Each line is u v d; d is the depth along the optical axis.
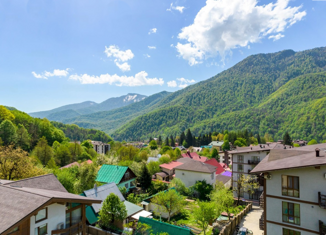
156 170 63.25
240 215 31.56
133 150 90.25
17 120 109.19
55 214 16.22
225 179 57.34
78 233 17.94
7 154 32.12
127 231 23.52
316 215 17.61
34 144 101.19
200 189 47.28
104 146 172.62
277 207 19.77
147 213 30.22
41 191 16.42
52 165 63.34
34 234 14.52
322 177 17.52
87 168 39.00
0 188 15.36
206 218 27.02
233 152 52.19
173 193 33.56
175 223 31.75
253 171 20.53
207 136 181.88
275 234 19.73
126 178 45.12
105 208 24.95
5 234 11.58
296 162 19.02
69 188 35.34
